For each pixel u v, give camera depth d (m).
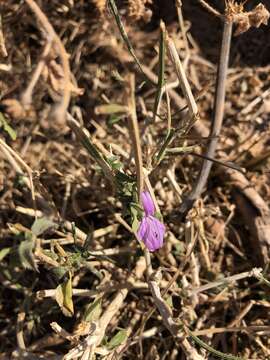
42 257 0.13
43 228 0.14
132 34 0.19
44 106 0.18
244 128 0.19
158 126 0.18
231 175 0.18
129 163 0.16
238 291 0.17
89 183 0.17
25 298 0.16
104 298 0.16
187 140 0.17
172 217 0.17
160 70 0.12
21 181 0.15
